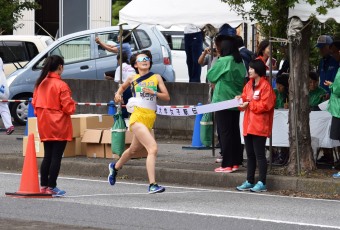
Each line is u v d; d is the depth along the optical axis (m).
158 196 25.39
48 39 52.03
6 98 41.00
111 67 45.72
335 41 31.58
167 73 44.88
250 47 41.94
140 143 25.41
